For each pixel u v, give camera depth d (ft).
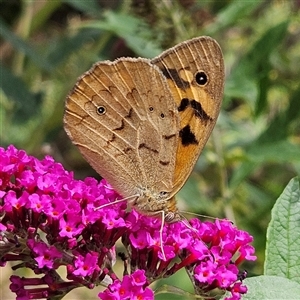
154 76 0.53
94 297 1.13
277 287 0.54
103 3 1.06
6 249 0.52
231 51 1.15
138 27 0.83
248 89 0.85
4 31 0.88
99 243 0.53
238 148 0.96
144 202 0.54
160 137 0.54
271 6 1.13
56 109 0.99
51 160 0.56
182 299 0.74
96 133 0.54
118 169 0.55
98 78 0.53
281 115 0.80
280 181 1.10
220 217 0.86
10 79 0.92
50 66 0.91
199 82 0.54
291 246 0.57
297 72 1.04
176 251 0.54
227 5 0.96
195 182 0.88
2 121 1.07
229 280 0.52
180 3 0.83
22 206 0.52
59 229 0.52
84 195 0.53
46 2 1.06
